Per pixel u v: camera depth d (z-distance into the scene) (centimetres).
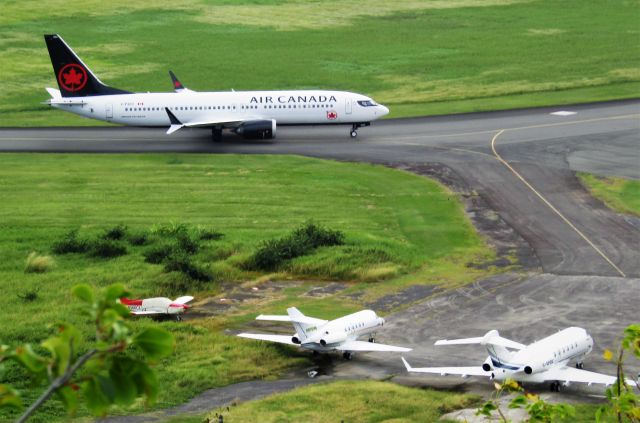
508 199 15112
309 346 9038
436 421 7731
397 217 14412
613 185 15675
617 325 10200
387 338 9969
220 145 18350
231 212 14638
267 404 8138
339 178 16288
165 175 16588
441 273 12138
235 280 12025
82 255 12812
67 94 18025
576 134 18775
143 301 10469
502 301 11056
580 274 11969
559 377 8131
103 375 1734
